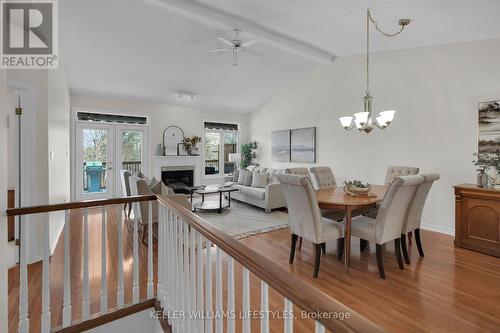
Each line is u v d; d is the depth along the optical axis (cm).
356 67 521
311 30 392
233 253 109
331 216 357
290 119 687
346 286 252
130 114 675
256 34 391
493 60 352
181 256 179
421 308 215
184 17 373
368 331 60
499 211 308
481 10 277
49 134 322
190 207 399
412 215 302
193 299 158
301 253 337
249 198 589
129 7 348
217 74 584
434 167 412
